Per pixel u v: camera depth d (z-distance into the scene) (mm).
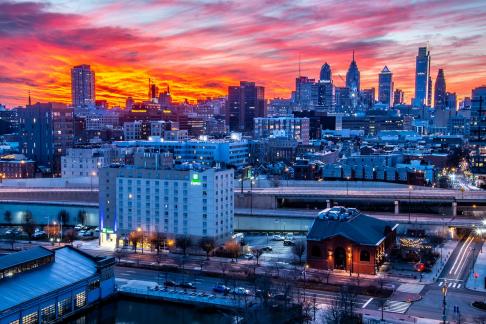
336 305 165125
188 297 186000
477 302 175375
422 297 183750
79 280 181625
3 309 154500
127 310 185250
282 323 157000
